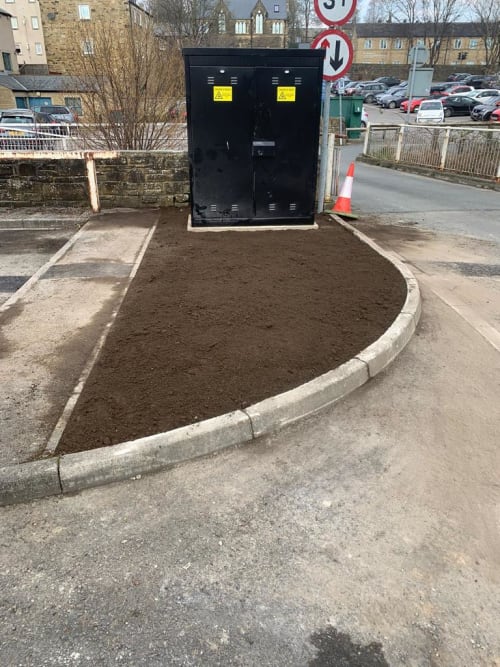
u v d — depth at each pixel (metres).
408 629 2.20
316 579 2.43
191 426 3.27
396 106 53.38
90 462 2.96
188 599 2.32
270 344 4.35
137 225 8.37
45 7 49.75
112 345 4.34
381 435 3.48
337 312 5.00
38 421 3.34
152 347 4.30
